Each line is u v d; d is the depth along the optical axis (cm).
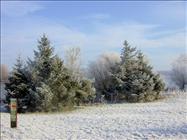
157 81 3541
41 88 2748
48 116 2475
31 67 2945
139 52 3703
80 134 1644
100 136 1566
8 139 1606
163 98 3547
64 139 1527
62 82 2873
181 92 3888
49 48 2950
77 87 2983
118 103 3328
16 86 2878
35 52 2953
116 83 3578
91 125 1922
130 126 1798
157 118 2059
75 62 4156
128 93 3469
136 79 3453
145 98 3438
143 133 1558
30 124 2031
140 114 2366
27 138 1600
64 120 2198
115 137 1516
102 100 3447
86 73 4316
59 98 2831
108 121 2036
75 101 3020
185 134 1474
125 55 3697
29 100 2827
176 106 2770
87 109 2881
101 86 3747
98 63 4650
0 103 3397
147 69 3588
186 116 2097
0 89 3844
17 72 2922
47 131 1769
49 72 2881
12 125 1883
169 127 1672
